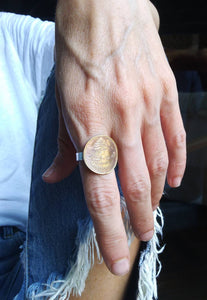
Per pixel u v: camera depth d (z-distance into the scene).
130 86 0.18
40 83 0.33
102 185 0.17
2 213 0.33
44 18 0.52
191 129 0.55
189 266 0.50
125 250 0.18
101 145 0.18
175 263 0.50
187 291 0.45
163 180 0.20
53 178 0.22
